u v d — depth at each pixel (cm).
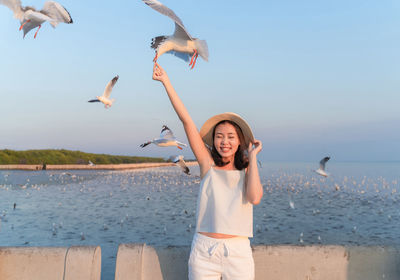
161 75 271
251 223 255
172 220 1683
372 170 9194
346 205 2220
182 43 275
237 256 244
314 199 2488
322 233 1466
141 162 9638
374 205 2227
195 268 249
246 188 257
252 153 257
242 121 263
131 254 293
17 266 287
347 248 304
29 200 2383
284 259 298
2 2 360
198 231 256
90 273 282
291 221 1691
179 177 4772
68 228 1473
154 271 294
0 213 1805
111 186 3456
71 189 3141
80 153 7969
